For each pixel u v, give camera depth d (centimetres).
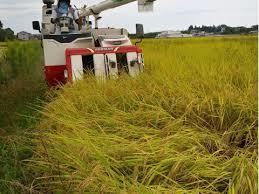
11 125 757
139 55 1029
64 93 823
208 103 607
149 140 504
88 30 1166
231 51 1073
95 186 412
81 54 995
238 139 549
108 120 604
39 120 747
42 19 1203
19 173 514
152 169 441
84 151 477
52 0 1175
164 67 854
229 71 766
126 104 686
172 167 443
